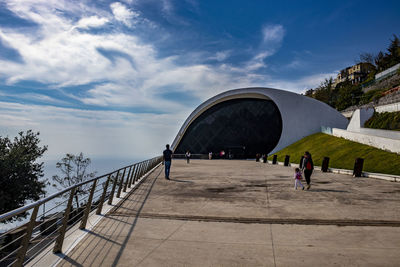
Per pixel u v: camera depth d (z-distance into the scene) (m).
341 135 27.77
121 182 9.25
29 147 22.48
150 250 4.42
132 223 6.04
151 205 7.98
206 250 4.43
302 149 32.00
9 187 18.97
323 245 4.62
